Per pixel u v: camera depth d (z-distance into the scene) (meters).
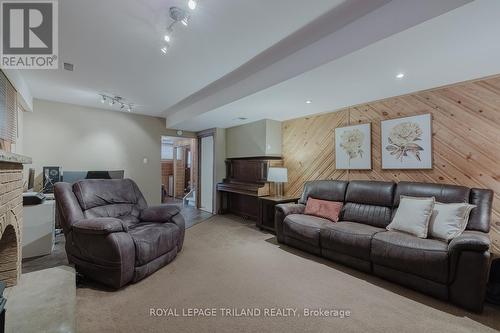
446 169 2.72
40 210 2.87
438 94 2.79
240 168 5.21
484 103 2.48
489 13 1.46
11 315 1.49
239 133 5.25
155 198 5.47
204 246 3.29
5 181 1.54
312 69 2.28
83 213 2.55
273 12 1.81
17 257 1.88
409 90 2.89
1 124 2.66
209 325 1.65
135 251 2.22
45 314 1.51
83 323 1.65
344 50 2.01
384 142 3.25
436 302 1.96
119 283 2.06
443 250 1.97
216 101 3.73
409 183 2.82
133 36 2.13
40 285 1.87
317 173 4.13
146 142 5.35
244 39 2.19
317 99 3.27
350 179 3.65
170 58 2.56
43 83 3.31
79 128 4.47
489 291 1.94
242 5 1.73
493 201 2.41
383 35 1.76
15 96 3.08
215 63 2.69
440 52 1.95
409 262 2.11
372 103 3.39
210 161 5.84
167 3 1.72
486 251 1.78
